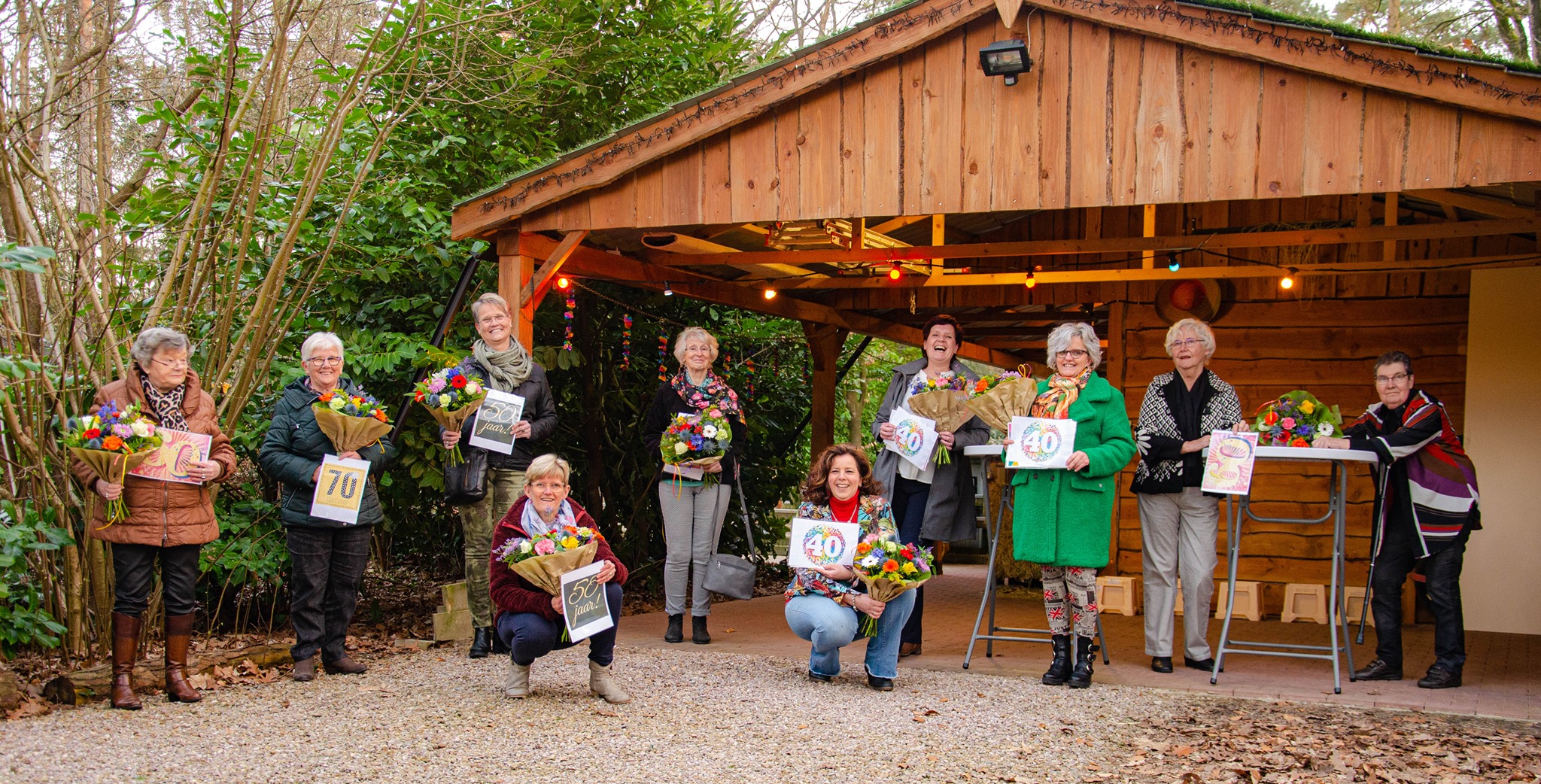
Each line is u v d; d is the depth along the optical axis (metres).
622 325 8.77
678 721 4.50
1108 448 5.13
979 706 4.82
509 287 6.48
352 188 6.23
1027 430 5.17
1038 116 5.55
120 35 6.32
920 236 8.96
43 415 4.92
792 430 10.65
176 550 4.72
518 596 4.68
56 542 4.81
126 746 3.97
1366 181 5.00
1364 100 5.00
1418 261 7.43
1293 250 7.85
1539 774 3.81
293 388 5.24
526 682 4.84
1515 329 7.21
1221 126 5.25
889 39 5.70
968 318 10.88
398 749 4.02
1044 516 5.20
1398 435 5.17
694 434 6.10
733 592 6.12
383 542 8.31
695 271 8.33
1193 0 5.16
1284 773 3.88
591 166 6.23
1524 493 7.14
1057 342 5.39
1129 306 8.30
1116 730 4.45
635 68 8.52
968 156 5.68
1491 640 6.77
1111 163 5.43
